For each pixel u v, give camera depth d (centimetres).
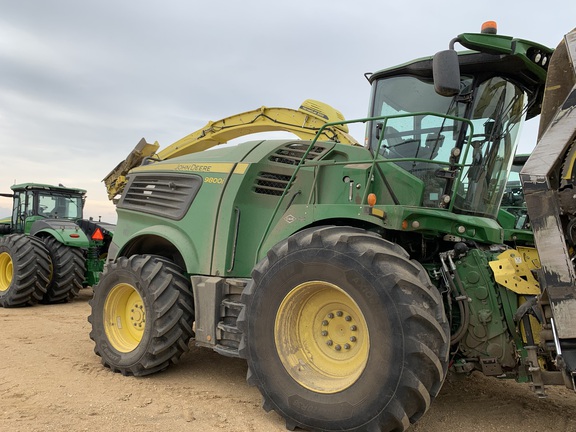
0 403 352
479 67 376
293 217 382
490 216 411
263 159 433
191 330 441
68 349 530
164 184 497
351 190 396
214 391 397
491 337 327
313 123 616
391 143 404
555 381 292
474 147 386
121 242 532
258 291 341
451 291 343
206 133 714
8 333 609
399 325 282
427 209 345
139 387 404
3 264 880
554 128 284
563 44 303
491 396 398
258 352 335
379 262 298
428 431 323
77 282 894
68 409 343
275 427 322
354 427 292
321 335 335
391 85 414
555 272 275
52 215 1095
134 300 466
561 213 279
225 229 421
